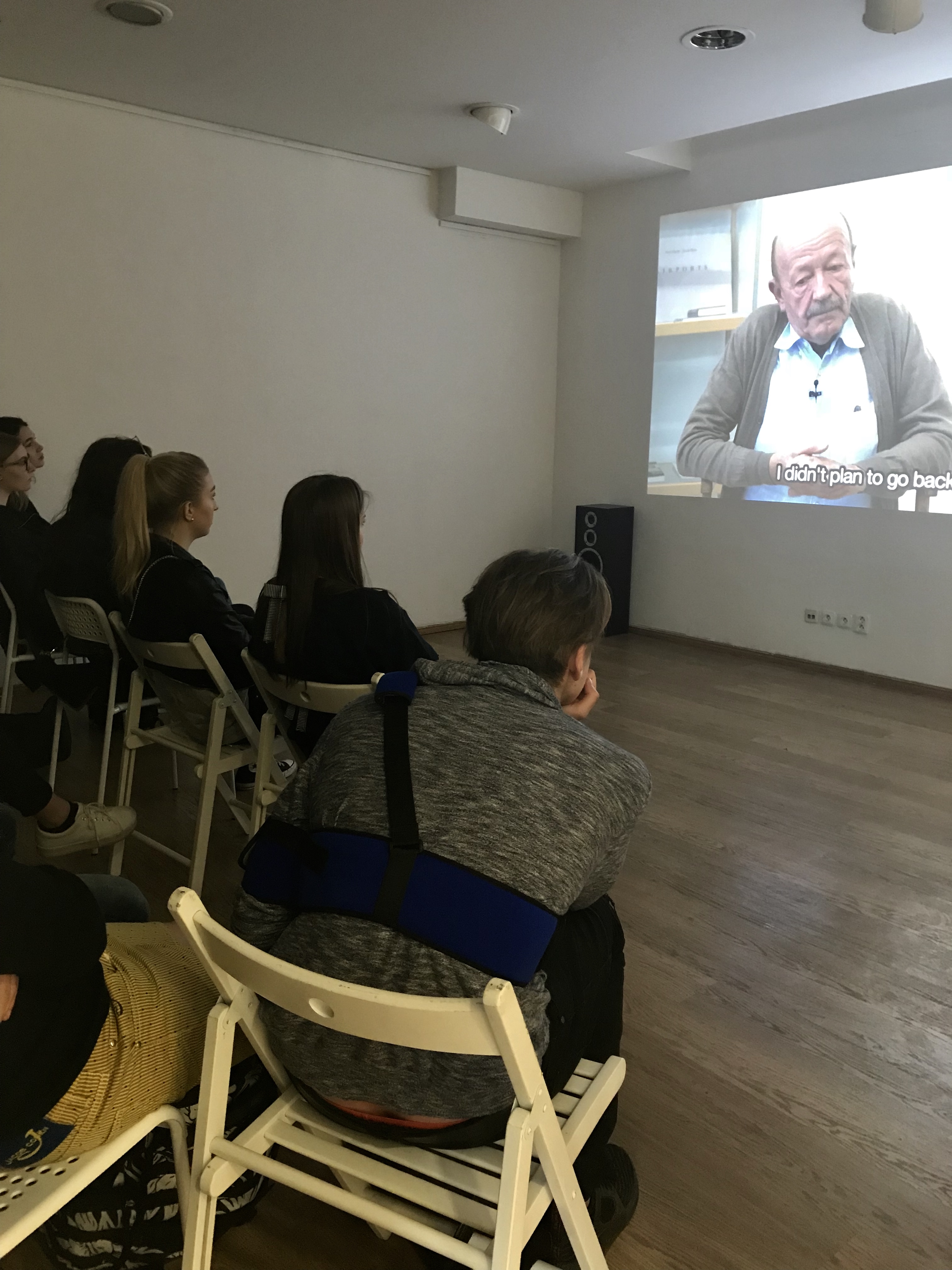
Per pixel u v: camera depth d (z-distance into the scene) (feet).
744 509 16.94
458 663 3.89
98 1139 3.73
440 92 12.69
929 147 13.60
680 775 11.30
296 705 6.84
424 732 3.61
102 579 8.47
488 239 18.02
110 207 13.35
